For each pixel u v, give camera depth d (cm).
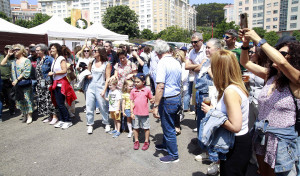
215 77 192
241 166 192
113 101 434
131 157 353
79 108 662
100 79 441
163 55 319
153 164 330
